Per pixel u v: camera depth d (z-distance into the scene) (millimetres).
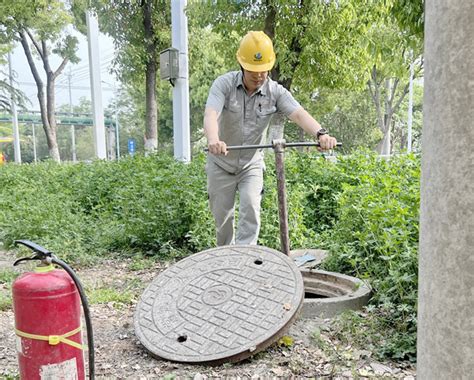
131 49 14828
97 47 15945
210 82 26016
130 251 5777
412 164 6676
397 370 2627
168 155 10539
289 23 10398
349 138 30906
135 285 4535
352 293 3598
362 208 4539
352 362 2709
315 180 7035
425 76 1319
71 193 9086
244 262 3488
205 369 2715
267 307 3045
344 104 26344
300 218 5637
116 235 6098
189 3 11555
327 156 10070
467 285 1214
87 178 9492
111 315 3719
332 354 2824
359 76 12484
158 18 15445
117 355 2971
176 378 2611
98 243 5980
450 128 1210
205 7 10766
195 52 18391
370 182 5207
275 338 2850
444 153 1231
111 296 4098
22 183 10562
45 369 2100
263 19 10672
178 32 10500
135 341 3188
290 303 3023
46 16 18422
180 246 5867
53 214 6812
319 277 4066
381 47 10258
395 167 6414
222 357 2750
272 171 7160
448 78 1204
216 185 4109
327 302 3385
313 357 2828
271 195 5711
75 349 2178
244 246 3645
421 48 8500
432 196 1285
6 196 9195
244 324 2961
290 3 9867
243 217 4043
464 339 1232
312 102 22938
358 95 29797
